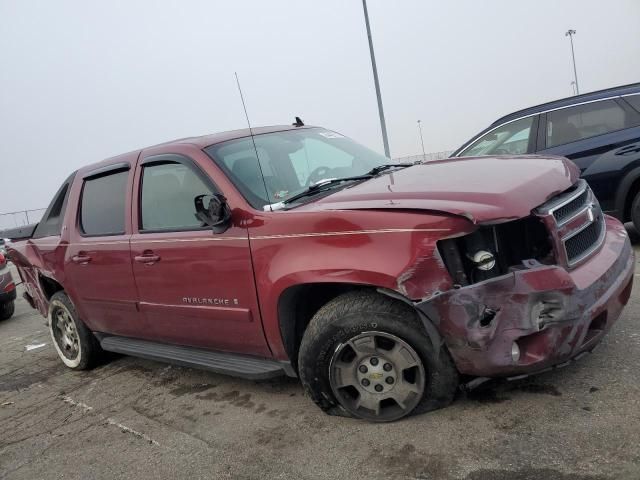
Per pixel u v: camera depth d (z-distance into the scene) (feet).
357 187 10.96
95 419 13.10
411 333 9.29
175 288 12.34
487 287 8.62
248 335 11.34
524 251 9.24
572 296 8.68
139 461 10.64
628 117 19.08
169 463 10.34
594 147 19.47
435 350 9.17
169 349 13.76
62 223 16.38
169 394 13.82
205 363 12.41
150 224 13.06
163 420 12.31
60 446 11.96
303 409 11.45
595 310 8.97
